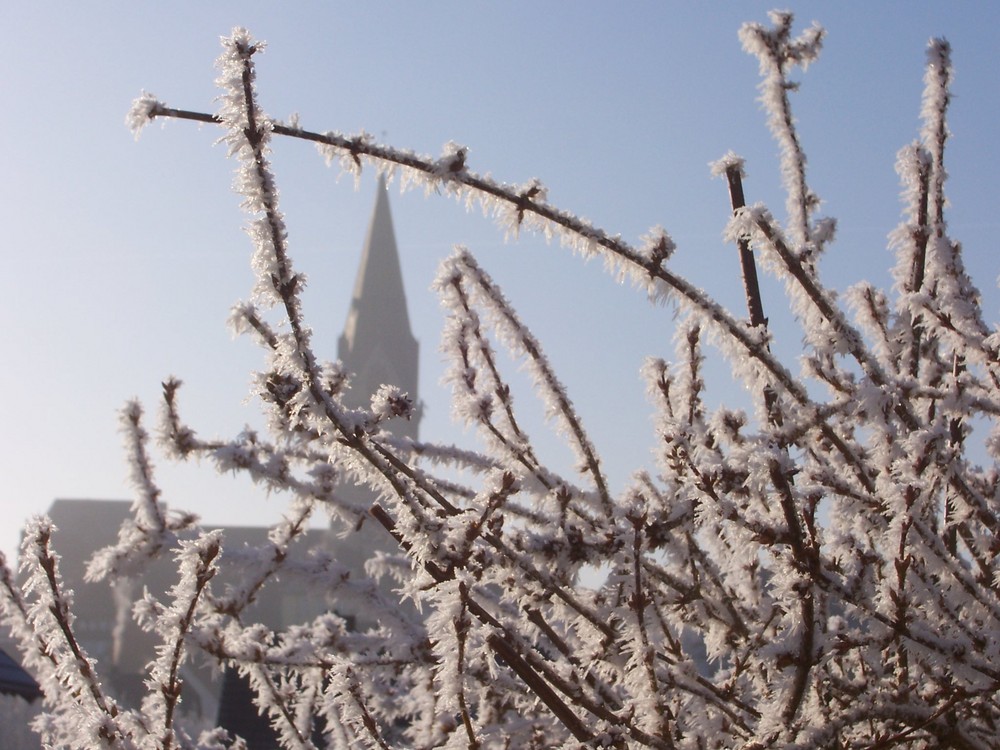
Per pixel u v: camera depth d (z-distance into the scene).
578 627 2.97
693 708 2.94
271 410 2.69
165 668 2.70
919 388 3.09
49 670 2.87
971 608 2.82
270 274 2.50
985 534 3.10
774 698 2.67
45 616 2.72
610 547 2.79
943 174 3.67
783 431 2.89
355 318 102.00
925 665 3.04
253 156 2.50
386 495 2.77
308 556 3.56
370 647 3.60
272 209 2.51
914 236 3.59
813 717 2.76
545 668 2.64
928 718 2.77
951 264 3.45
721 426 3.08
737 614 3.14
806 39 3.49
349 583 3.53
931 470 2.77
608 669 2.96
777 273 2.93
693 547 3.22
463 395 3.51
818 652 2.56
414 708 3.80
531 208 2.79
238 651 3.43
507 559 2.72
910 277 3.58
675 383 3.61
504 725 3.34
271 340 2.71
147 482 3.34
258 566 3.47
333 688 3.04
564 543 2.78
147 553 3.27
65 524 69.00
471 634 2.55
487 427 3.41
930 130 3.72
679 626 3.28
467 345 3.56
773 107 3.53
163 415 3.34
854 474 3.14
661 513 2.81
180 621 2.70
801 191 3.52
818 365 3.03
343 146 2.71
